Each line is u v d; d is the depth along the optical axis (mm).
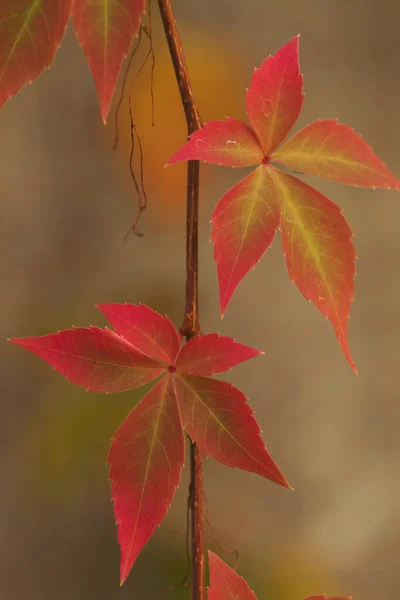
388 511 1923
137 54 1646
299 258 1069
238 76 1778
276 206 1068
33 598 1793
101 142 1773
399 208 1938
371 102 1892
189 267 1091
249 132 1073
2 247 1807
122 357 1066
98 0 1036
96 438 1756
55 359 1063
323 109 1872
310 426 1900
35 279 1818
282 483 1058
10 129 1807
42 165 1814
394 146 1890
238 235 1063
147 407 1064
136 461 1061
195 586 1093
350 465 1915
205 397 1065
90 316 1814
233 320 1875
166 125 1684
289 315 1905
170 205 1771
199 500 1094
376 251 1935
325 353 1919
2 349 1792
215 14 1777
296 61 1074
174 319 1826
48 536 1801
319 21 1855
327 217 1071
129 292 1831
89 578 1801
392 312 1932
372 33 1887
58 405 1780
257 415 1877
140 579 1767
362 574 1901
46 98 1804
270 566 1824
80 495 1788
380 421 1931
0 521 1784
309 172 1073
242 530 1822
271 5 1822
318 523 1884
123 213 1814
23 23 1041
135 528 1058
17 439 1780
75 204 1822
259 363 1885
